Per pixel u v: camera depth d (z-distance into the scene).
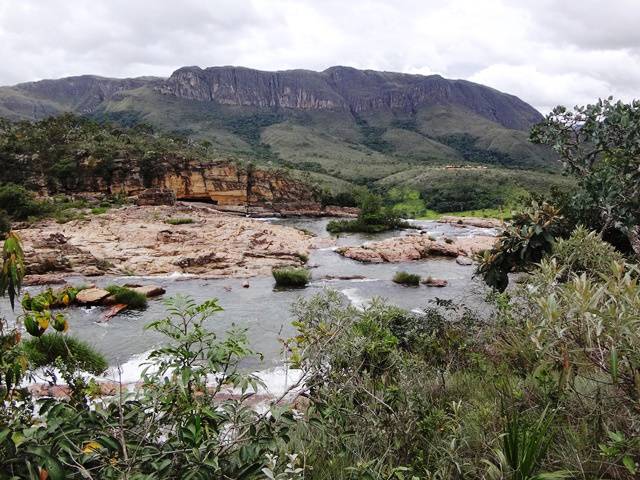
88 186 61.00
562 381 2.27
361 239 40.97
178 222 38.38
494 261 5.41
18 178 58.16
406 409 3.06
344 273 23.16
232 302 16.61
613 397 2.62
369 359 3.82
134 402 2.13
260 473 1.96
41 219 38.66
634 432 2.30
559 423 2.71
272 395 6.57
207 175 70.81
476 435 2.87
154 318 13.95
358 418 2.98
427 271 24.03
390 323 6.27
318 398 2.97
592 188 5.58
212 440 1.95
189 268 22.91
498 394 3.50
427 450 2.74
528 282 3.83
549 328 2.31
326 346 3.28
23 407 2.12
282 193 76.06
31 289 17.91
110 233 30.25
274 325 13.23
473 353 4.85
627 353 2.02
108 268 22.17
